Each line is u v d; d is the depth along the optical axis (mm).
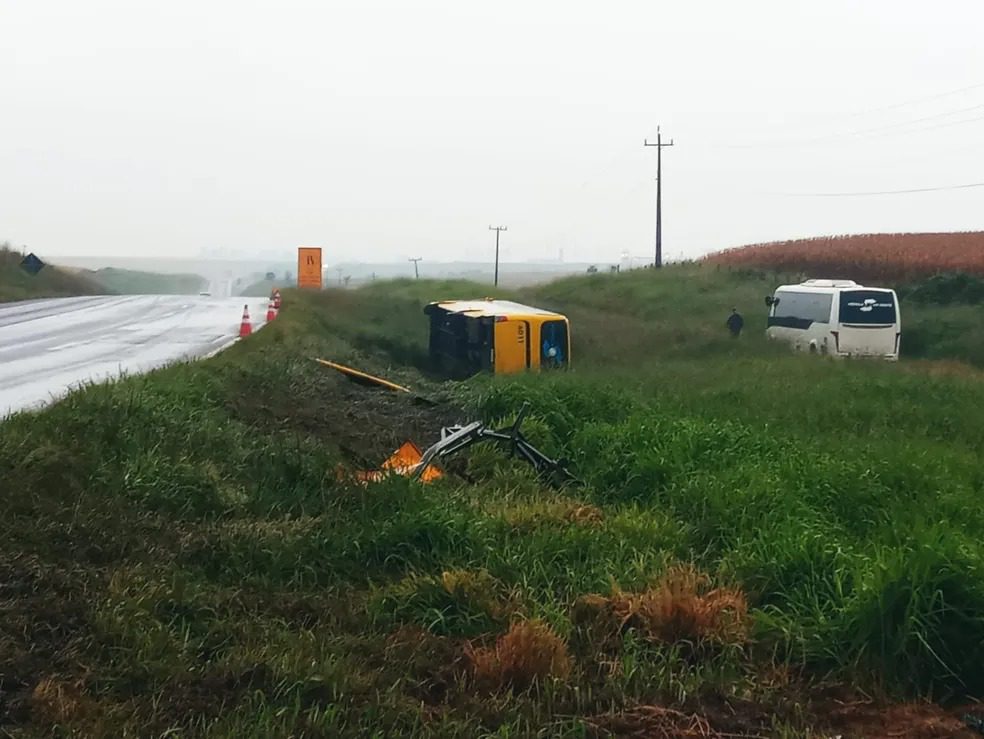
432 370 25094
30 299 43094
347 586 6992
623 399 13820
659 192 61281
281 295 32969
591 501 9758
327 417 13375
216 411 11180
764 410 13938
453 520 7703
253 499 8742
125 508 7867
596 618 6324
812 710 5520
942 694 5820
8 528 6848
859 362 23188
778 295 32594
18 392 13883
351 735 4770
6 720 4703
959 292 39812
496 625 6273
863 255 51094
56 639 5492
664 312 41375
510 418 12773
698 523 8547
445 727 4918
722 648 6047
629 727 5113
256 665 5340
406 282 47344
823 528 7902
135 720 4781
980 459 10977
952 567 6109
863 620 6055
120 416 9562
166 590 6285
